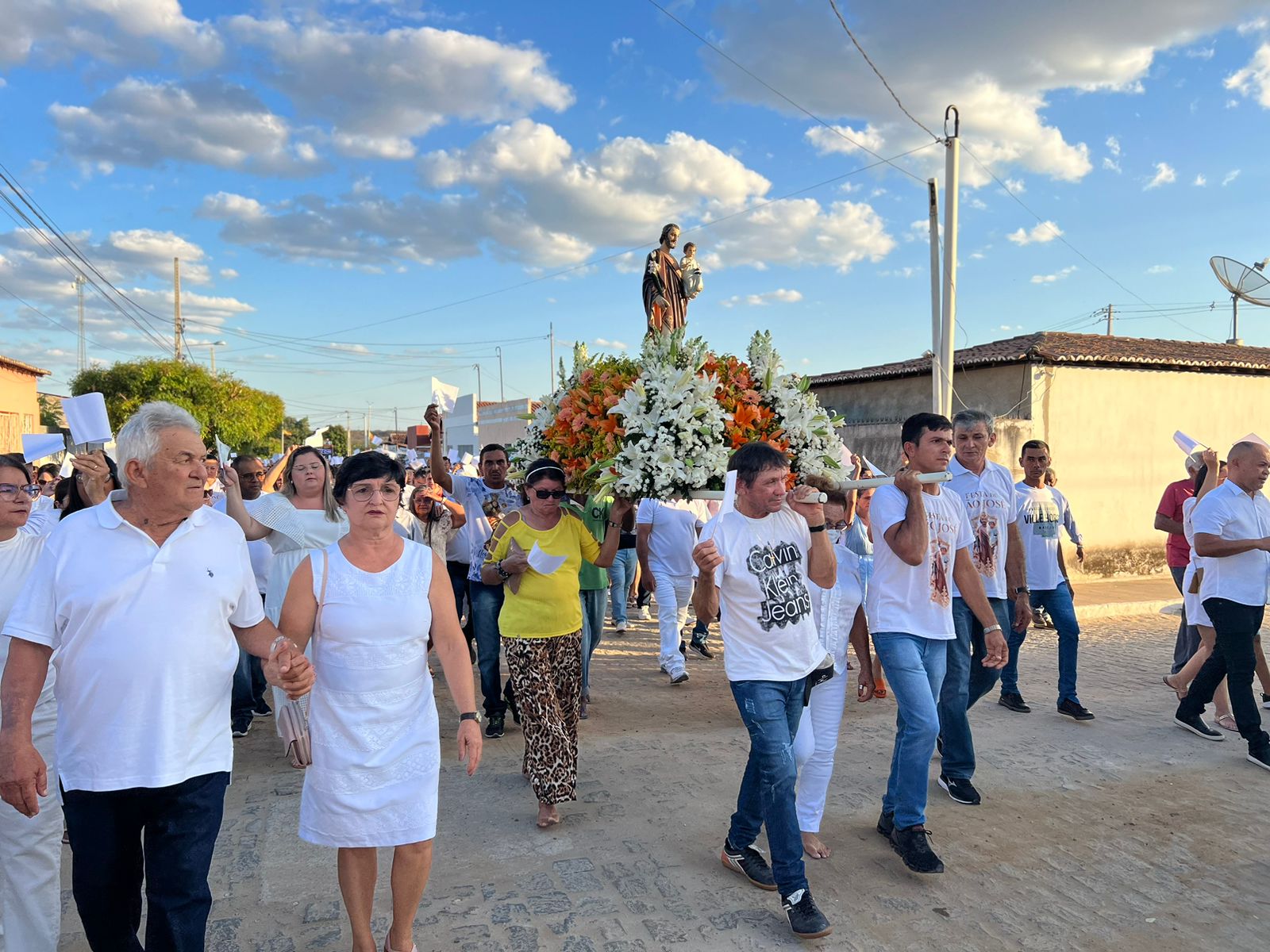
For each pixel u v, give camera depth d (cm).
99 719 248
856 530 629
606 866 396
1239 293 1437
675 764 536
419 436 4862
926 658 408
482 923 346
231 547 276
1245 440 538
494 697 607
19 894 291
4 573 312
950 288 1180
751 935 338
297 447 515
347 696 285
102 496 411
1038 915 357
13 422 2580
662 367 435
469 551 695
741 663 354
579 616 482
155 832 255
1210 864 404
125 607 250
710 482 420
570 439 470
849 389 1747
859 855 411
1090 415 1362
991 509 524
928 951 329
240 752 562
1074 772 523
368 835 283
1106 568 1377
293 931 339
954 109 1170
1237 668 536
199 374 3591
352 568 291
